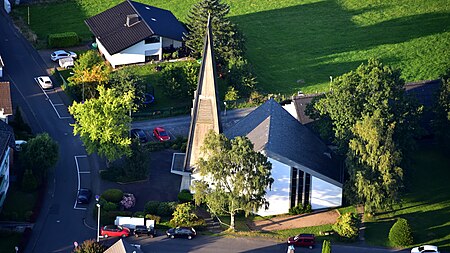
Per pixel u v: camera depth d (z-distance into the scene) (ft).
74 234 597.93
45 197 633.61
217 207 591.37
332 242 600.80
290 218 626.64
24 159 640.58
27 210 615.16
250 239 600.39
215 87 622.95
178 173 640.99
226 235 603.67
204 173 588.50
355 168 617.62
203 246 590.14
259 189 588.91
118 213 610.24
